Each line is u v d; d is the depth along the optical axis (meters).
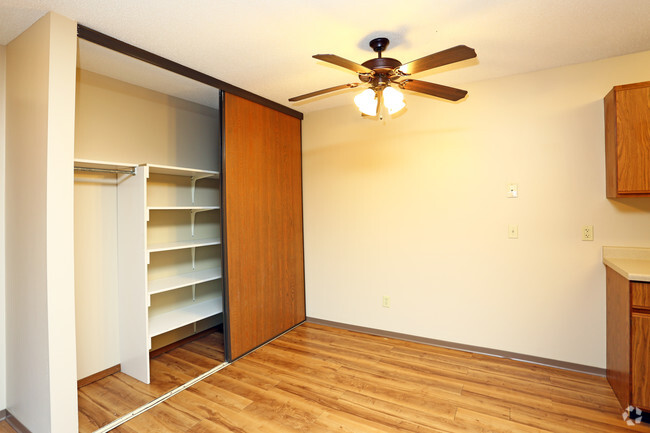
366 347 3.18
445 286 3.11
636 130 2.18
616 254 2.46
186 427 2.05
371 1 1.75
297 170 3.80
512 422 2.03
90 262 2.62
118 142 2.79
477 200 2.96
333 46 2.25
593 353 2.57
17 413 2.09
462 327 3.05
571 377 2.54
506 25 2.01
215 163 3.68
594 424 2.00
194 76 2.62
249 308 3.11
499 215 2.87
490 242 2.91
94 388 2.51
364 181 3.50
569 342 2.65
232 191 2.95
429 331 3.20
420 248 3.22
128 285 2.68
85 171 2.60
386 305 3.41
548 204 2.70
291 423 2.07
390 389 2.44
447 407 2.20
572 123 2.61
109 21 1.92
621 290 2.18
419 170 3.20
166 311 3.17
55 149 1.82
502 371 2.65
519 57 2.45
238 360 2.95
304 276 3.91
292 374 2.69
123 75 2.67
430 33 2.09
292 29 2.03
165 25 1.97
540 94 2.70
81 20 1.90
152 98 3.05
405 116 3.26
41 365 1.86
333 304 3.73
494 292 2.91
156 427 2.05
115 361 2.77
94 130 2.63
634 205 2.44
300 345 3.25
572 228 2.62
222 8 1.80
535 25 2.01
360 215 3.53
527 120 2.75
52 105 1.81
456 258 3.06
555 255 2.68
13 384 2.12
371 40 2.16
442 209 3.11
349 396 2.36
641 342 1.99
